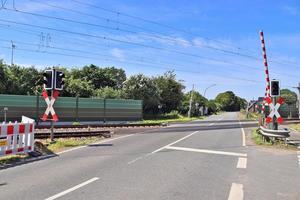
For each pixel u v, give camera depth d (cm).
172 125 4178
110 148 1773
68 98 4522
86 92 5931
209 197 867
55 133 2305
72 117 4559
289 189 968
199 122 5303
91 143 2002
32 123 1525
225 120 6394
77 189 926
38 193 884
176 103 8388
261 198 874
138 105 5453
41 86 5881
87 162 1341
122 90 6744
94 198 842
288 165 1351
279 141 2062
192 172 1167
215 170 1214
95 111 4819
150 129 3288
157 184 990
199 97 10950
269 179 1092
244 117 8581
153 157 1475
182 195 880
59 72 1956
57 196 857
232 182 1037
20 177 1071
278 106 2102
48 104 1961
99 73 7969
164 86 8150
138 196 864
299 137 2719
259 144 2008
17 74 6084
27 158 1426
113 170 1184
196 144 1970
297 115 8606
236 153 1653
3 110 3891
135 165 1281
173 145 1906
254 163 1384
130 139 2245
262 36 2206
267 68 2202
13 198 838
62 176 1085
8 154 1421
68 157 1468
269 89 2116
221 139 2306
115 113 5106
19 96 3997
